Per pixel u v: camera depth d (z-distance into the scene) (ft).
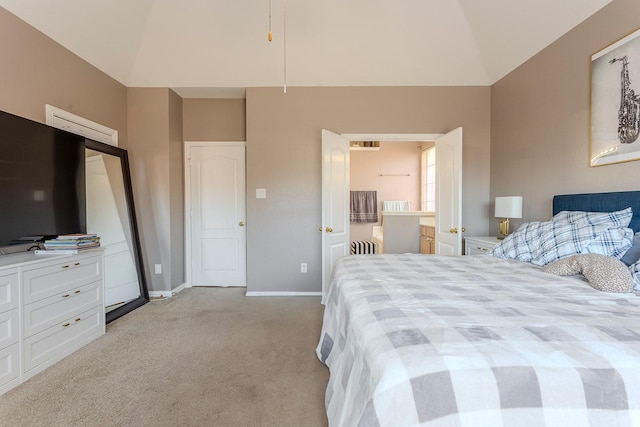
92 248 7.91
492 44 10.23
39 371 6.24
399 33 10.44
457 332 3.01
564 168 8.41
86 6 8.42
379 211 20.68
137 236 11.24
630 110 6.58
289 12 9.97
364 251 17.10
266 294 12.08
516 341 2.80
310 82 11.87
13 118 6.81
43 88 8.13
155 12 9.87
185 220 13.38
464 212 12.07
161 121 11.91
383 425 2.35
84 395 5.47
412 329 3.12
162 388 5.70
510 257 7.41
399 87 12.00
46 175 7.63
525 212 9.99
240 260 13.56
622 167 6.77
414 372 2.47
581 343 2.75
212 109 13.28
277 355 7.01
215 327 8.70
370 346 3.02
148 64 11.21
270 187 12.05
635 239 5.75
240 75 11.66
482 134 12.01
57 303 6.73
